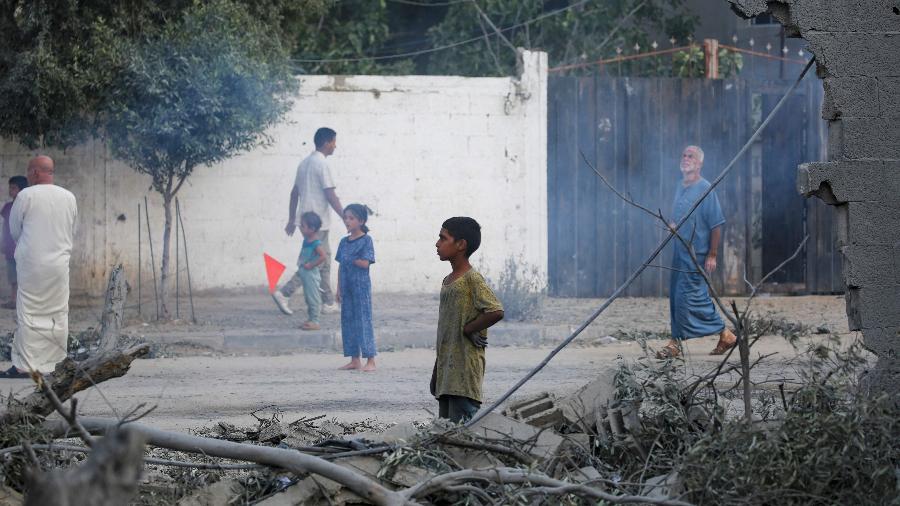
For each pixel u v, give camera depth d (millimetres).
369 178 21844
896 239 9523
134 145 18016
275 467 7098
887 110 9539
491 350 16906
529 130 21984
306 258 17672
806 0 9484
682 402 8102
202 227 21438
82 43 18109
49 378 7715
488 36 27375
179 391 13336
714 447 6918
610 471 7809
